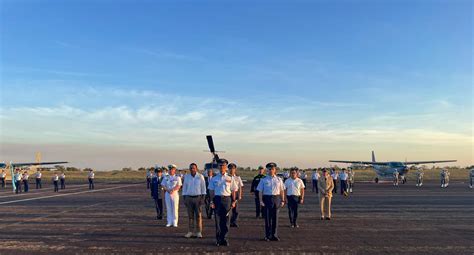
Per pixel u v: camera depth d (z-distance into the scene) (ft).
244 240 36.99
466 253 31.12
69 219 53.11
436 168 417.49
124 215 57.47
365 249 32.60
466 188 129.39
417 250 32.14
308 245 34.35
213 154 71.72
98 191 121.19
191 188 38.78
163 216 56.03
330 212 57.31
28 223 49.29
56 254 31.45
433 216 54.85
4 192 123.54
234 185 35.53
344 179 91.76
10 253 31.83
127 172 383.04
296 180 45.32
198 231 38.86
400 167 167.43
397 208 65.67
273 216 36.65
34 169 211.20
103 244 35.40
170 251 32.27
